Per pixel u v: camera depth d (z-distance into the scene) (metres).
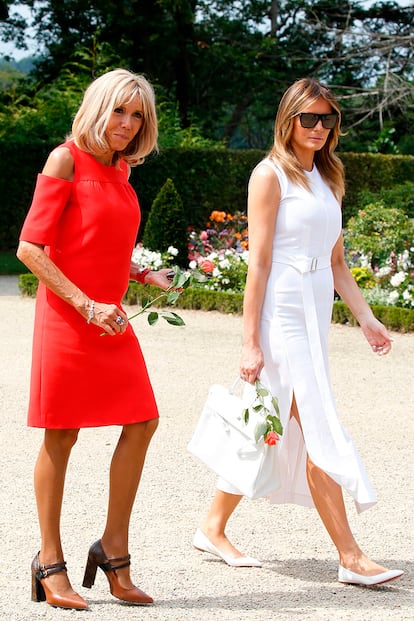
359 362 14.30
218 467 5.99
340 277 6.54
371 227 22.41
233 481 5.91
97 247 5.32
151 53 45.22
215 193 32.50
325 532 6.96
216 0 49.03
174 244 24.14
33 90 43.56
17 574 5.92
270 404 5.87
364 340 16.34
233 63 46.53
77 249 5.31
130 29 43.84
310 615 5.28
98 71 37.88
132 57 45.00
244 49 47.41
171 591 5.66
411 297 18.72
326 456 5.80
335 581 5.92
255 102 53.16
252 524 7.09
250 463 5.89
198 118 46.88
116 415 5.33
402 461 9.02
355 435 10.02
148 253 21.41
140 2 43.91
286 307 5.90
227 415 5.97
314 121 5.86
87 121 5.21
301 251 5.92
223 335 16.56
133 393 5.39
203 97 49.16
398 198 30.06
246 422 5.64
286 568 6.15
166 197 24.23
